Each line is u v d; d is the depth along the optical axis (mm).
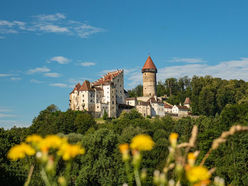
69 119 121812
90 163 63812
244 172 52406
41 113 138500
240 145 55906
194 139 9047
